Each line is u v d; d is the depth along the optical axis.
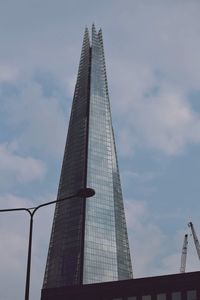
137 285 114.19
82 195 43.06
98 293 119.62
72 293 123.62
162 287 110.69
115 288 117.25
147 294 112.25
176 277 109.69
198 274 107.50
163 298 109.69
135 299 113.50
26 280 38.53
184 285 108.19
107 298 117.69
